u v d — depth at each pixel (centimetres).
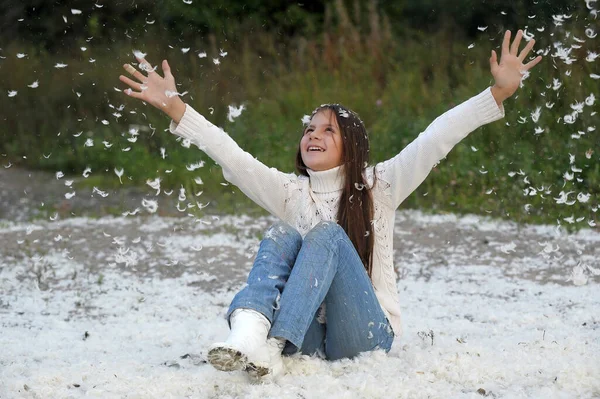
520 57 523
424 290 805
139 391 463
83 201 1442
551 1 1653
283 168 1459
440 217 1198
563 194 718
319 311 510
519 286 816
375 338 504
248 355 447
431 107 1605
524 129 1391
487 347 561
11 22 2130
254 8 2180
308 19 2127
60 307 759
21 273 907
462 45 1852
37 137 1892
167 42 2055
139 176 1588
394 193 528
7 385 474
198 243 1055
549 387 474
